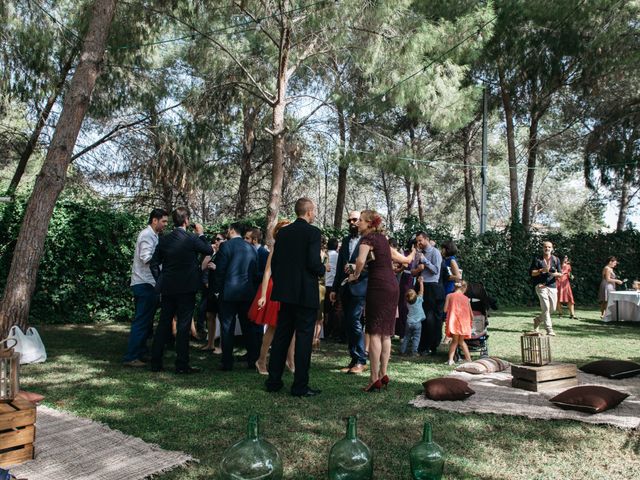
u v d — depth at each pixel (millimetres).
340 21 9797
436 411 4324
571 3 13961
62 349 7055
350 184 34250
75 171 14711
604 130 16281
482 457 3348
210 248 5867
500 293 15633
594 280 16438
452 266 7270
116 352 6914
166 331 5789
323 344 8156
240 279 5828
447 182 29406
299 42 11180
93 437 3525
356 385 5230
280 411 4254
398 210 38969
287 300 4703
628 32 14312
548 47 15930
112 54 9938
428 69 10945
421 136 25016
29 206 6543
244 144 17750
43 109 11328
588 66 15438
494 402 4551
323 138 13586
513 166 19016
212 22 10242
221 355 6328
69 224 9719
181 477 2961
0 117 11242
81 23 9484
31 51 9469
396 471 3102
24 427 3121
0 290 9195
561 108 19078
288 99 12992
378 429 3854
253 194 22828
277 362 4914
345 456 2680
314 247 4785
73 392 4773
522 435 3762
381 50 10516
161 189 16969
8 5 8750
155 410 4242
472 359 6852
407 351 7309
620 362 5730
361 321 6270
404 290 7812
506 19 15117
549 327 8930
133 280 6184
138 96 12570
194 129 13062
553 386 5066
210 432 3727
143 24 9375
